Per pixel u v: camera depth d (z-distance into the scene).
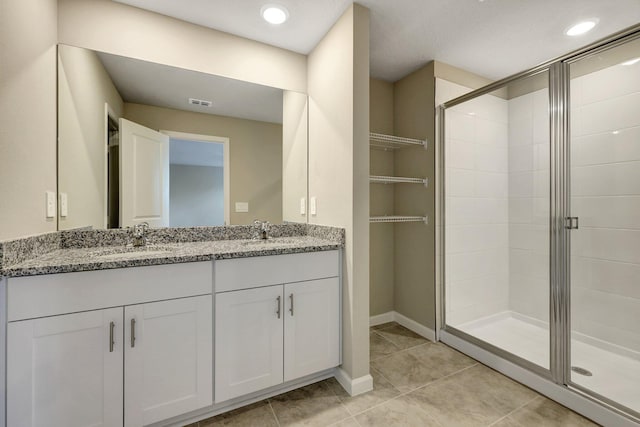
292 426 1.36
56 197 1.42
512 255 2.34
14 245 1.03
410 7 1.63
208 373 1.35
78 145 1.49
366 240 1.66
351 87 1.60
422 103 2.35
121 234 1.61
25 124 1.14
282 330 1.53
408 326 2.50
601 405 1.35
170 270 1.26
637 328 1.75
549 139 1.74
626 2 1.57
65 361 1.08
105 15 1.54
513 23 1.78
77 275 1.09
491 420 1.39
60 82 1.43
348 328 1.65
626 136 1.77
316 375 1.72
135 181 1.66
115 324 1.15
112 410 1.16
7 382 1.00
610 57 1.61
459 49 2.08
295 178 2.06
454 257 2.32
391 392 1.62
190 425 1.35
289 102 2.04
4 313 0.99
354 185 1.61
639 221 1.75
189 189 1.81
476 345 1.99
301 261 1.58
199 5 1.59
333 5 1.60
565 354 1.54
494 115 2.37
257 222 1.98
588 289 1.86
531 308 2.23
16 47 1.07
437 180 2.26
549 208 1.74
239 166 1.93
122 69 1.61
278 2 1.57
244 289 1.43
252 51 1.92
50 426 1.06
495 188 2.40
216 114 1.87
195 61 1.75
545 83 1.92
